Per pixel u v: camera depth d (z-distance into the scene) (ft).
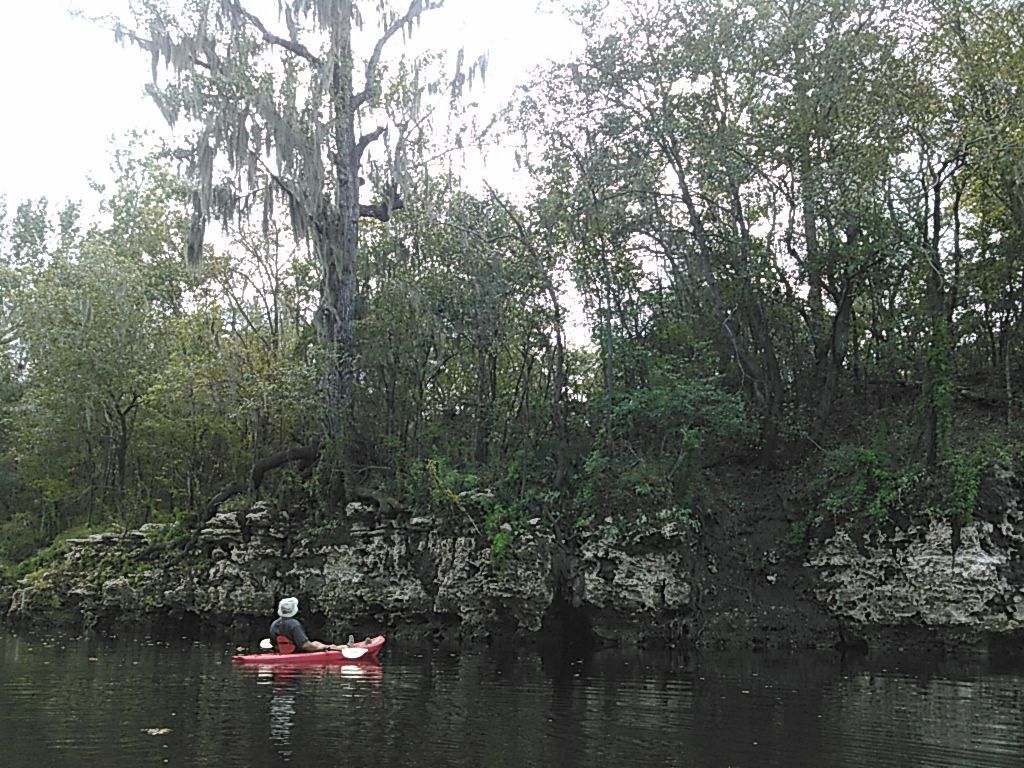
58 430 103.76
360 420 79.00
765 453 69.97
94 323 96.12
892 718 33.55
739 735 30.30
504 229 80.33
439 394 89.40
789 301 73.46
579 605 64.34
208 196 72.49
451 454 78.02
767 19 67.26
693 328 78.13
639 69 69.77
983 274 67.72
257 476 80.74
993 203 71.87
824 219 68.18
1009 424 63.93
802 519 63.87
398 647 61.41
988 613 54.80
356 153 83.82
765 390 71.05
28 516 112.78
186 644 64.18
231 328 101.60
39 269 120.26
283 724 31.71
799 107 66.39
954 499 56.34
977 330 76.54
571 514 67.36
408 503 72.18
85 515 106.73
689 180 74.64
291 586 75.05
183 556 80.79
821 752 27.89
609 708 35.47
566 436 74.49
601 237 77.10
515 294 79.56
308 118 75.72
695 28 69.05
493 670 47.67
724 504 66.64
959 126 62.08
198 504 88.17
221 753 27.20
